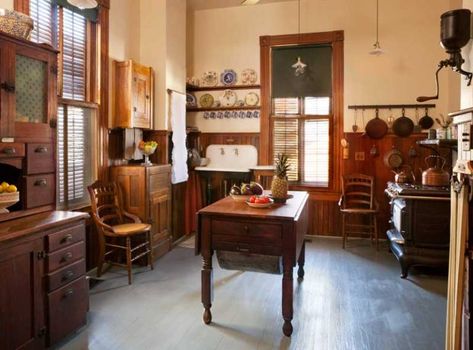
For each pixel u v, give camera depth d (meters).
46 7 3.20
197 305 2.98
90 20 3.68
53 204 2.63
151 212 3.99
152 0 4.43
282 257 2.51
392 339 2.47
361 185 5.00
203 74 5.60
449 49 2.21
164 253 4.33
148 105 4.31
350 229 5.13
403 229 3.65
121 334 2.52
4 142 2.21
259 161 5.44
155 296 3.15
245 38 5.42
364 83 5.00
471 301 1.78
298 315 2.81
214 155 5.62
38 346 2.17
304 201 3.12
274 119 5.39
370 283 3.47
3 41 2.18
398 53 4.89
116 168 3.94
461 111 2.05
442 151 4.68
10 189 2.25
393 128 4.88
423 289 3.32
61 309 2.35
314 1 5.12
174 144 4.61
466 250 1.81
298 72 5.23
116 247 3.57
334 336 2.51
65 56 3.41
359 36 4.99
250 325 2.66
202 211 2.64
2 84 2.18
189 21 5.62
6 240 1.93
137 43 4.44
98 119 3.78
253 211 2.64
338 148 5.14
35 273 2.15
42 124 2.50
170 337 2.49
